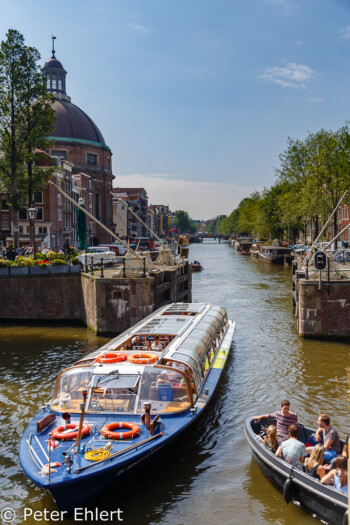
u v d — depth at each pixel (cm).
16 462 1116
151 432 1001
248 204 12269
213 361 1584
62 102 9762
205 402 1202
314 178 4656
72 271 2716
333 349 2041
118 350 1346
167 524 885
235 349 2075
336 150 4503
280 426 1034
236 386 1605
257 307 3139
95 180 9325
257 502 942
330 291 2159
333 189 4575
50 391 1559
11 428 1288
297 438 1027
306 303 2189
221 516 903
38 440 980
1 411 1397
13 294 2762
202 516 906
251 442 1024
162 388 1116
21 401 1473
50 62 9819
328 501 834
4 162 3566
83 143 9275
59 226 6356
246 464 1092
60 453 932
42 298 2744
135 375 1128
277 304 3256
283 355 1964
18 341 2266
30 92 3519
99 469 873
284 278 5000
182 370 1175
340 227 6738
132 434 984
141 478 1009
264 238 10650
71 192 7106
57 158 6162
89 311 2502
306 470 921
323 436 978
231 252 12231
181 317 1798
